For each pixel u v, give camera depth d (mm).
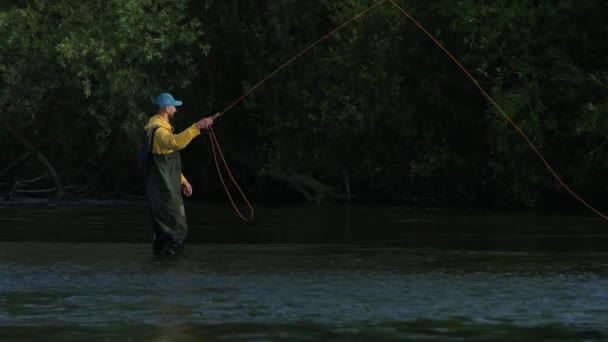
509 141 37781
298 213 34688
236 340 11125
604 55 37438
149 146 19766
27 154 45312
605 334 11531
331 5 42469
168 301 13758
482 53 37844
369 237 24469
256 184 46344
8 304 13461
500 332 11633
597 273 16797
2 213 34000
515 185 38500
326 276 16297
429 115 41844
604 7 37062
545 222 29969
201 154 46688
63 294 14367
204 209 36969
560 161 38344
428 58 40531
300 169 43562
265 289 14859
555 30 37500
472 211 35969
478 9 37062
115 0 38094
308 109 42500
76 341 11055
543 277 16250
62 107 44031
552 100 37281
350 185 44719
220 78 45281
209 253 20062
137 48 38656
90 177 45250
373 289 14875
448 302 13719
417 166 40344
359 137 42344
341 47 41094
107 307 13242
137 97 39562
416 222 30078
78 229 26797
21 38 39562
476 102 40781
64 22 39688
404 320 12359
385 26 40781
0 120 43500
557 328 11867
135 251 20453
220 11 44156
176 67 42844
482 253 20266
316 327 11891
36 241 22969
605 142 36406
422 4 40469
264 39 43312
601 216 32969
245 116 45906
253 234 25422
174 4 39406
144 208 37344
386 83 40875
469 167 40781
